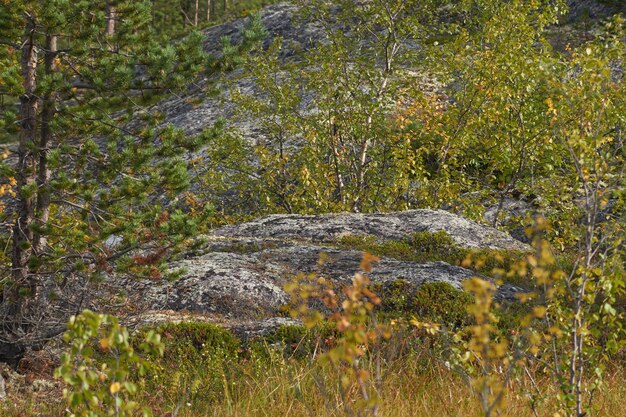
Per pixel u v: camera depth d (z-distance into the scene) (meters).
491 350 5.63
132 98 12.55
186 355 11.34
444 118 20.70
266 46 44.19
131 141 12.15
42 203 12.00
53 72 11.79
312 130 22.02
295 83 23.64
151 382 10.62
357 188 21.62
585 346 7.57
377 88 22.88
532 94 18.59
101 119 12.17
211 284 13.87
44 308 11.94
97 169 12.36
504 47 19.56
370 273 14.34
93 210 12.16
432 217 17.73
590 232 7.29
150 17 12.68
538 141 18.59
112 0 12.28
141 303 13.18
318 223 18.08
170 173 12.41
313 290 5.71
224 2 68.06
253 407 9.34
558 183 16.69
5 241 12.16
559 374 7.02
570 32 34.09
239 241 16.94
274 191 22.59
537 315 5.91
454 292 13.11
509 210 20.08
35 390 10.89
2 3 11.45
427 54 23.17
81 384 5.11
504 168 20.27
